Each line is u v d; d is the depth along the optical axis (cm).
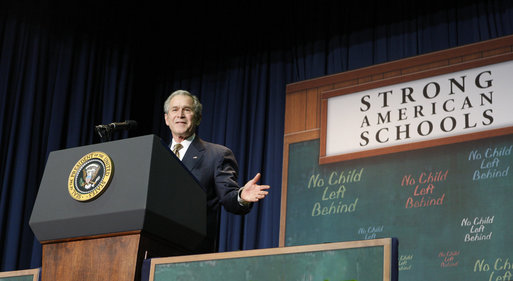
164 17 532
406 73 419
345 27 459
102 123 479
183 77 519
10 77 439
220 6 522
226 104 491
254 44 498
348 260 127
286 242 425
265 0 503
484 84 391
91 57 482
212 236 192
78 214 150
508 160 372
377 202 405
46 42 463
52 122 450
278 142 458
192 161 200
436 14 431
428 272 376
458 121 393
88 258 148
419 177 396
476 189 377
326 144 434
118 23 506
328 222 416
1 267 407
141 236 146
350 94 436
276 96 471
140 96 515
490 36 406
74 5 484
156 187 149
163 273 141
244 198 183
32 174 433
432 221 384
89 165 153
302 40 476
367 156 417
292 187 436
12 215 417
